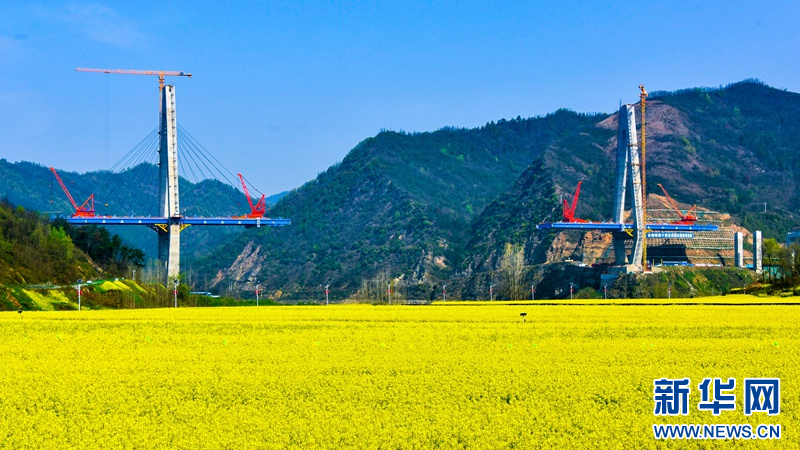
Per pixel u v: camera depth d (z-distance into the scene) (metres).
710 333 82.00
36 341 77.94
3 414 45.50
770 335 80.12
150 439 39.97
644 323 95.00
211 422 43.16
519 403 46.97
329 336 81.00
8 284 165.38
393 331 86.06
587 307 136.75
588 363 59.75
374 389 50.62
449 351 67.62
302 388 51.09
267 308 155.50
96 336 83.44
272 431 41.03
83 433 41.22
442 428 41.34
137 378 54.84
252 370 57.75
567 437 40.19
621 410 45.66
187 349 70.06
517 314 117.81
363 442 39.31
